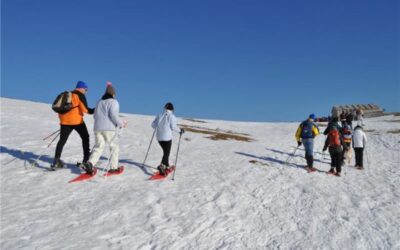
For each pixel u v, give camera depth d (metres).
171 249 6.50
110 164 10.62
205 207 8.66
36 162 11.02
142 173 11.16
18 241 6.21
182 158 14.91
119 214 7.75
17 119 19.75
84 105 10.40
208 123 45.06
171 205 8.58
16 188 8.88
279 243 7.20
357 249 7.11
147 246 6.52
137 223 7.40
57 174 10.09
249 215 8.52
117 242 6.52
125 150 15.13
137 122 28.75
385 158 19.50
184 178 11.16
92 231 6.86
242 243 7.05
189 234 7.16
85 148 10.57
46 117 22.91
